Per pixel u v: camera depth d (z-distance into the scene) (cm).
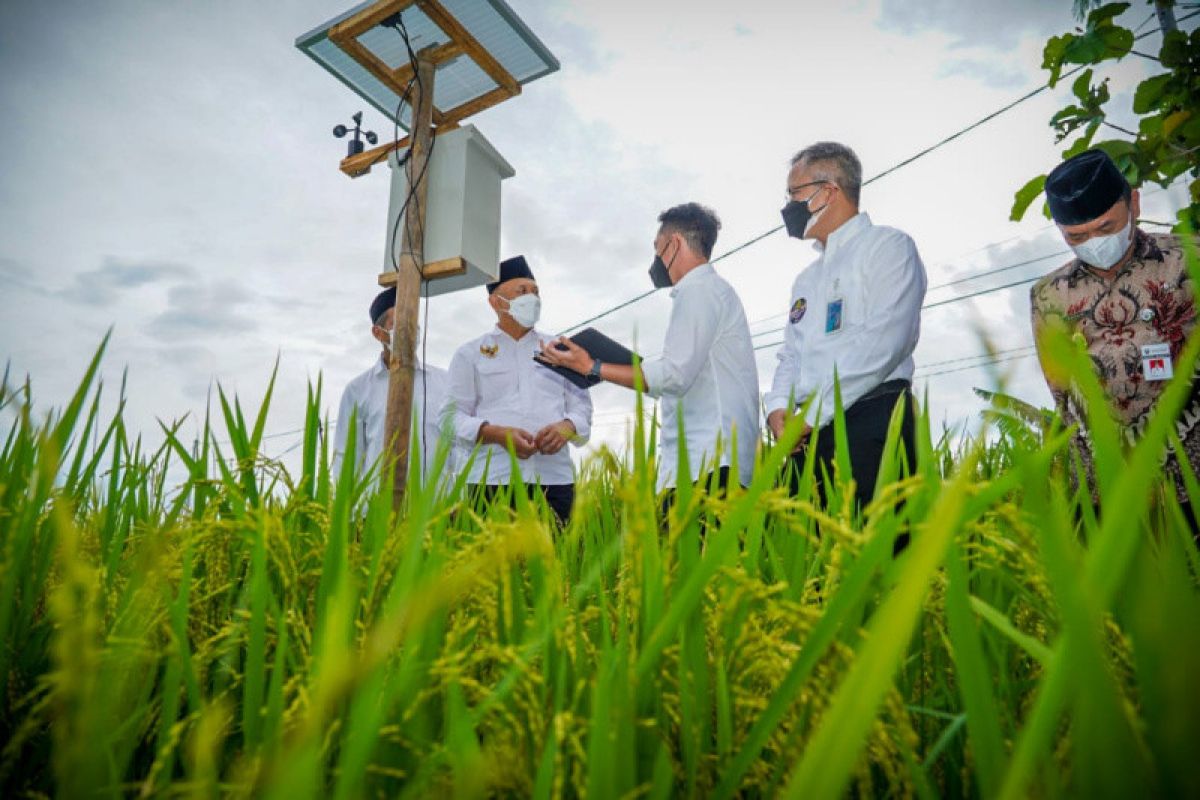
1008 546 48
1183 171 261
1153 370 195
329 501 88
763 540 88
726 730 46
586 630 67
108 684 47
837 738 25
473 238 373
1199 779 26
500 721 47
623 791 38
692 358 257
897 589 27
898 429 73
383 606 60
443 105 457
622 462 50
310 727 32
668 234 284
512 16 408
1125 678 44
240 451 85
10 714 55
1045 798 34
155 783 47
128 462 90
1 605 55
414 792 39
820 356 243
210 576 73
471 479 355
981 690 34
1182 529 50
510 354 401
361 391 441
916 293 229
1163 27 307
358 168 455
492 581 55
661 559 51
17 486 68
